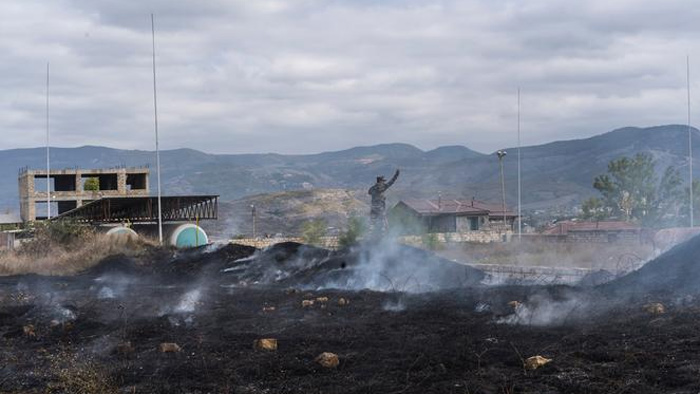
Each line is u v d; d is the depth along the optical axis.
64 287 23.34
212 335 12.65
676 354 9.27
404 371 9.13
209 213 51.44
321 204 151.75
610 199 61.97
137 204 51.97
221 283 24.39
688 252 17.19
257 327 13.52
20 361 10.79
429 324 13.04
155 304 17.78
